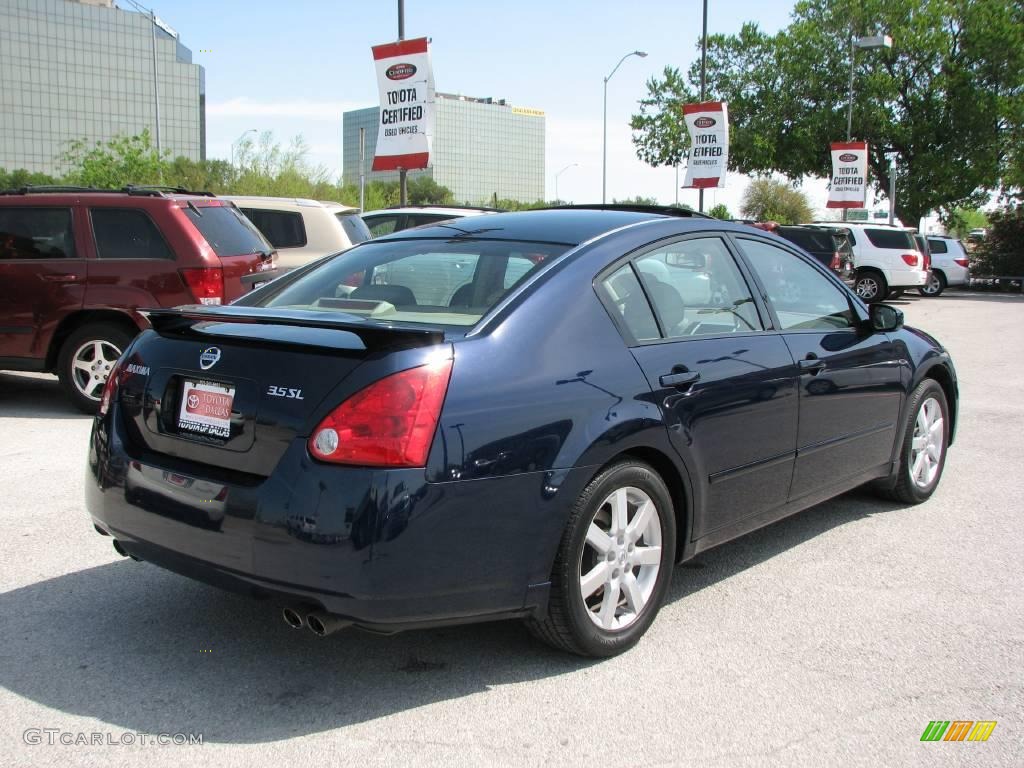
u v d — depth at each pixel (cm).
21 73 15275
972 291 3344
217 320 341
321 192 3219
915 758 294
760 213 6575
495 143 15300
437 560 298
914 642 379
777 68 4150
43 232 810
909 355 548
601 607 352
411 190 10469
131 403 352
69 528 504
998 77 3828
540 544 320
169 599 411
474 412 305
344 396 296
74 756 286
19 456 666
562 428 324
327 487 291
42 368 818
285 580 296
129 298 805
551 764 287
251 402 312
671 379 368
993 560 478
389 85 1356
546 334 337
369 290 385
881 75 3838
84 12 15488
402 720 312
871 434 511
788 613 407
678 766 287
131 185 878
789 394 432
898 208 4038
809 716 319
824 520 546
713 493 394
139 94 15975
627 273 379
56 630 377
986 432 797
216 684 335
